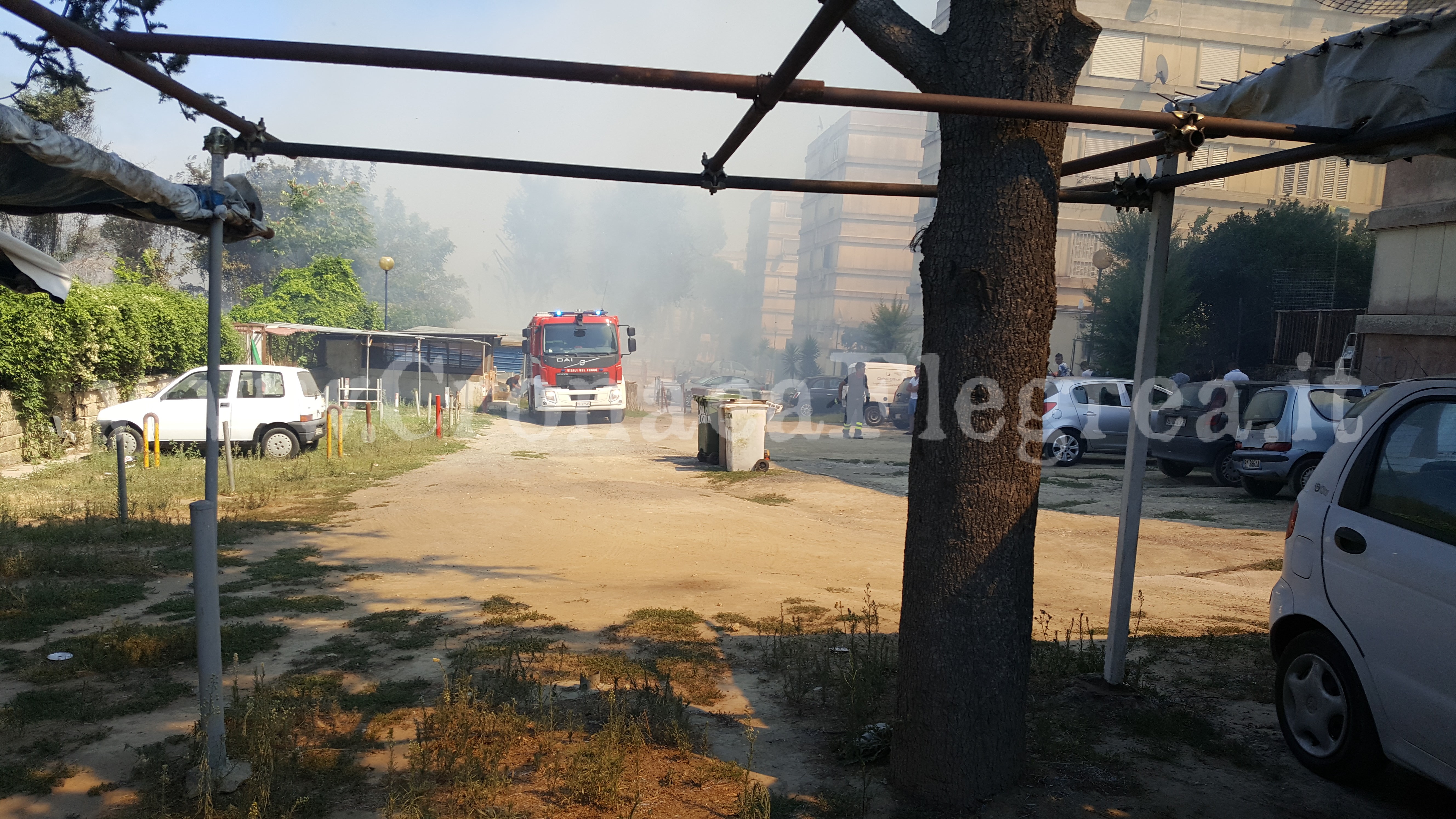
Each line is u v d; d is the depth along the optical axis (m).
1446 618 3.17
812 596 7.23
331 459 16.33
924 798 3.44
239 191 3.79
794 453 20.72
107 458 14.71
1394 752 3.39
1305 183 39.22
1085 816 3.34
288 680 4.90
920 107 3.00
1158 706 4.45
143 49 2.72
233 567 8.12
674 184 4.29
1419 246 14.95
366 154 3.87
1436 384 3.68
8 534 8.89
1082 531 10.48
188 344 20.05
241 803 3.39
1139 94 41.09
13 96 6.56
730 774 3.71
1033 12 3.28
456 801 3.42
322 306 33.69
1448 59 3.20
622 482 14.85
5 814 3.37
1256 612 6.61
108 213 3.62
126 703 4.56
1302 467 11.85
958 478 3.36
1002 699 3.42
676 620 6.26
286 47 2.76
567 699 4.64
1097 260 28.11
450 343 35.28
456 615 6.49
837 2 2.28
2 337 14.13
